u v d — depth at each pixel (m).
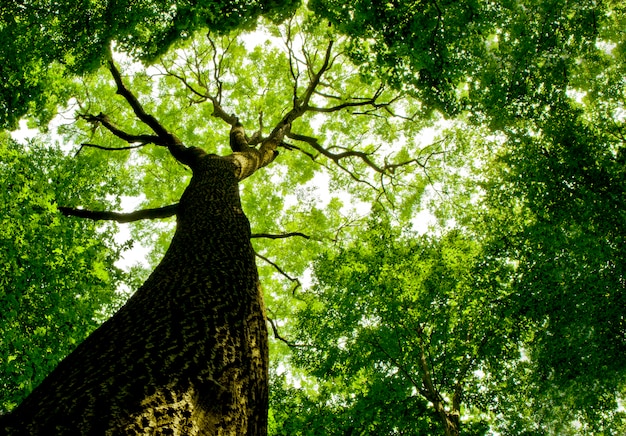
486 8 7.77
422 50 7.41
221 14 7.03
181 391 1.84
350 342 10.30
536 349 11.20
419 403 9.94
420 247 10.90
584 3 8.70
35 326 6.64
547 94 9.45
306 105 11.63
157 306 2.56
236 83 14.44
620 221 9.46
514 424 10.20
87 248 7.29
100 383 1.75
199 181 5.74
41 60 7.13
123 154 13.07
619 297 9.56
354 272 10.55
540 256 10.64
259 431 2.21
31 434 1.42
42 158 7.96
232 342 2.46
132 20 6.60
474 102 9.09
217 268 3.30
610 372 9.95
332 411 10.54
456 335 10.60
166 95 13.98
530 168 10.41
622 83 10.23
